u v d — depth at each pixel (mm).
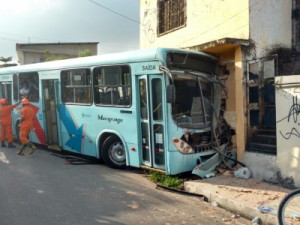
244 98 9492
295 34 10180
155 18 14953
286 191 7688
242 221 6570
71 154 12289
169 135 8633
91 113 10664
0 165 10352
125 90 9609
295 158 7848
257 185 8188
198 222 6402
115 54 9961
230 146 9766
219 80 9680
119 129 9820
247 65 9570
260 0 9758
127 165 9680
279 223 5492
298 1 10188
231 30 10367
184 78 8992
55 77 11953
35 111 13000
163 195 7926
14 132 14438
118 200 7414
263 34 9789
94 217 6379
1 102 13305
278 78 8117
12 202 7059
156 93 8875
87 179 8992
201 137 9219
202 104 9320
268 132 9078
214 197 7492
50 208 6766
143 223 6215
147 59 8930
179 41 13266
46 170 9844
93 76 10547
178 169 8750
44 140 12672
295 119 7824
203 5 11758
